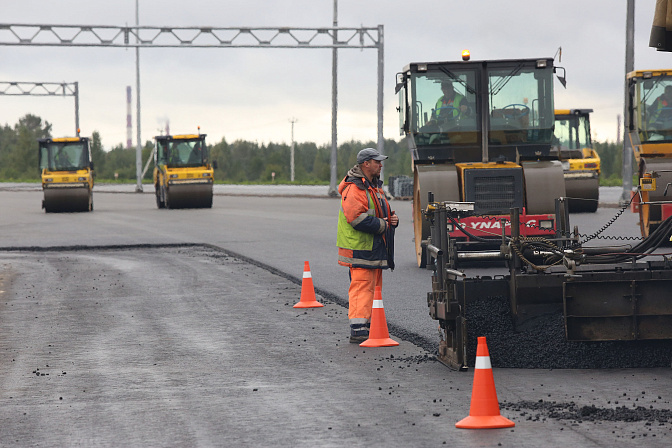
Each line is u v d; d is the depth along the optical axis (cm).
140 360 1530
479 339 1094
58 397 1268
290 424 1098
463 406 1176
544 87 2947
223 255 3372
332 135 8688
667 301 1383
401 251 3444
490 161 2978
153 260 3244
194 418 1136
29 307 2186
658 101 3522
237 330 1822
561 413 1123
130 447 1014
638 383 1292
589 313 1381
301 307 2119
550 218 2688
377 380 1347
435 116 2970
